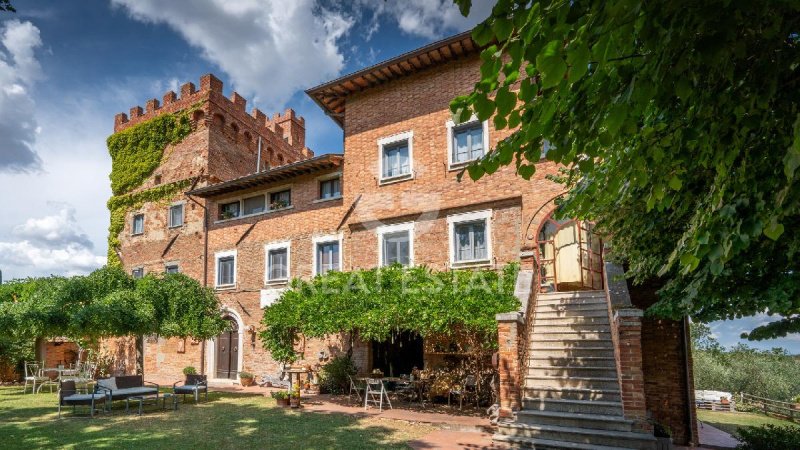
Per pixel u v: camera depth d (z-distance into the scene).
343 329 13.35
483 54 2.57
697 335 31.17
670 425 10.34
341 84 17.06
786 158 2.44
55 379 21.81
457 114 2.84
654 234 5.88
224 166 23.81
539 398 9.38
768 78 2.62
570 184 6.22
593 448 8.00
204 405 13.97
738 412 21.09
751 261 4.67
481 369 13.30
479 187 14.72
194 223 22.19
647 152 3.27
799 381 27.45
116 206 25.09
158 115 24.69
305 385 17.02
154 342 22.25
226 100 24.47
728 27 2.21
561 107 2.86
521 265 12.23
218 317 17.38
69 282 16.33
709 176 4.21
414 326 11.58
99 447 8.90
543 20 2.34
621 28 2.30
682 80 2.55
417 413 12.13
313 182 18.78
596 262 13.70
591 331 10.62
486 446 8.91
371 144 16.97
